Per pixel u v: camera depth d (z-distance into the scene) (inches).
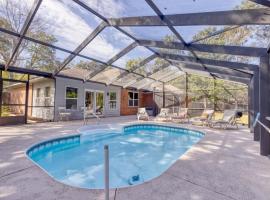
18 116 369.1
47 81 452.8
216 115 492.1
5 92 363.3
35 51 393.1
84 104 498.9
